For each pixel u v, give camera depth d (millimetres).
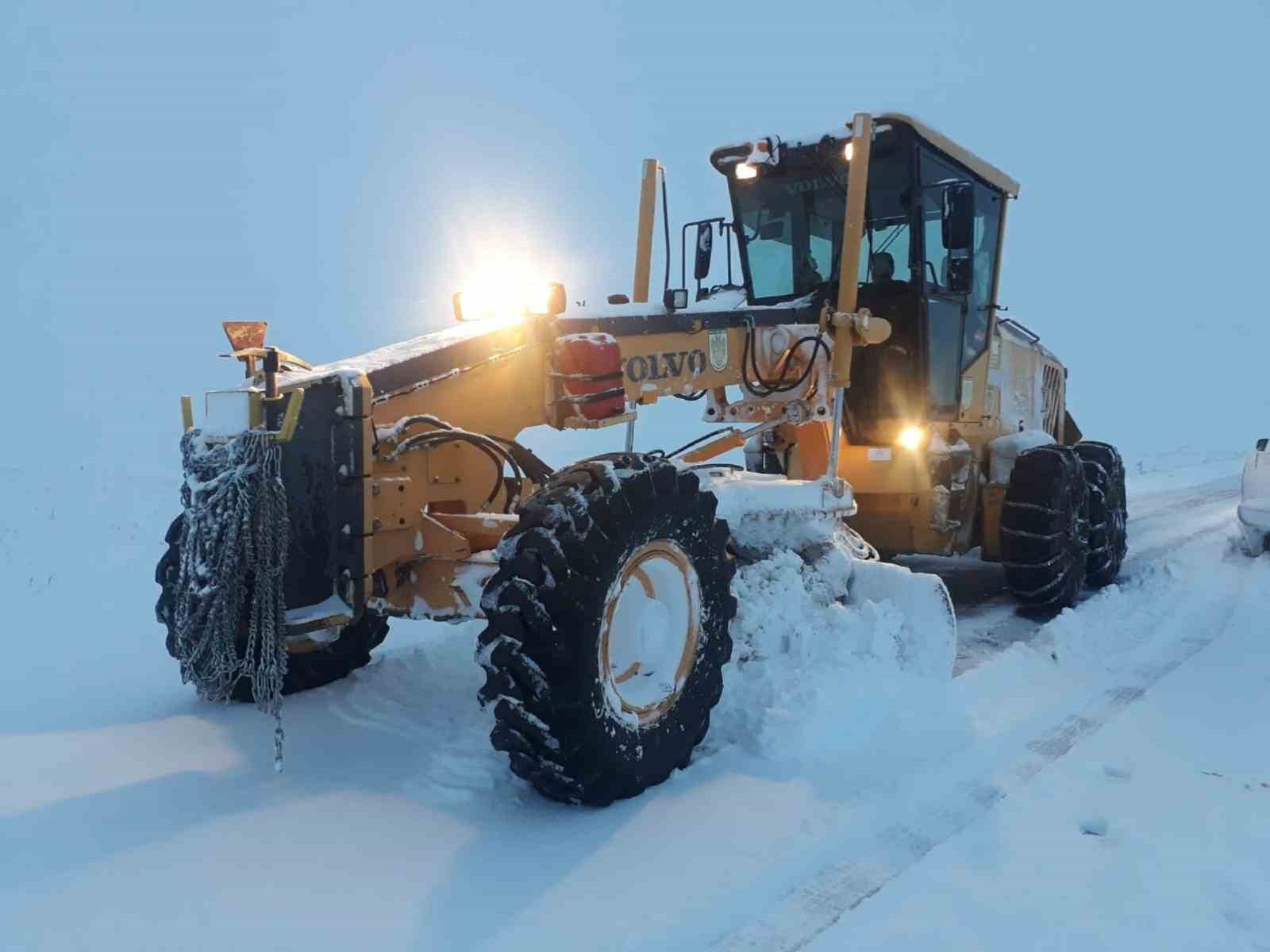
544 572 2688
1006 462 6215
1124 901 2408
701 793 2930
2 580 5934
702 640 3178
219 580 2873
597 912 2266
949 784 3070
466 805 2805
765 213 5668
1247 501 7609
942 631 3902
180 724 3395
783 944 2191
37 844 2490
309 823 2650
